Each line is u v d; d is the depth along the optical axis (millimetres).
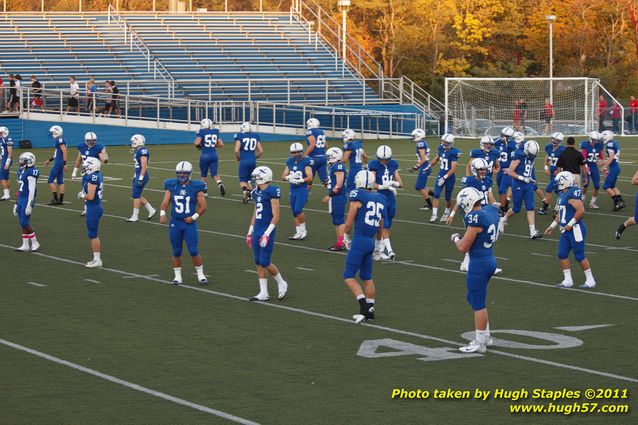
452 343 15195
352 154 25250
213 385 13078
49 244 24266
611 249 23734
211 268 21328
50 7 77562
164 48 61750
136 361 14250
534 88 63344
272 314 17188
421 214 29469
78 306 17828
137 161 27688
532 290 19141
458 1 86812
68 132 52062
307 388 12922
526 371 13641
